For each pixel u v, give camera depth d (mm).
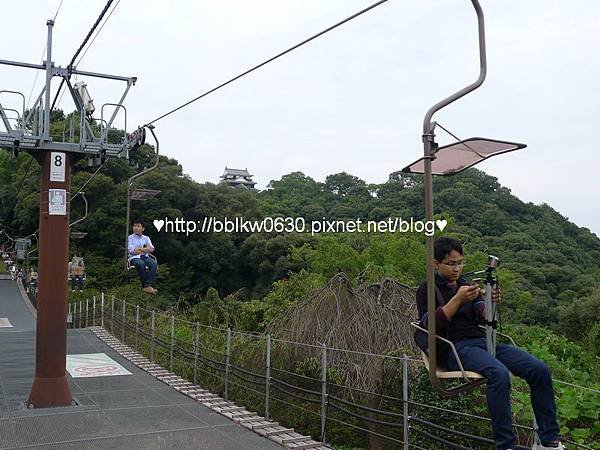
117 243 42312
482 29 3602
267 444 7781
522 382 6945
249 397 10570
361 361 9148
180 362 13477
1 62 9391
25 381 11930
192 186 45531
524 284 30625
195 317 21594
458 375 3504
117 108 10234
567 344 10828
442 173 4410
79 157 10234
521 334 11305
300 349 9961
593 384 8117
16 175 50875
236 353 11578
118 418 9000
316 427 9102
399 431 8227
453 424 7230
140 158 47969
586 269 38281
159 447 7539
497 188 47375
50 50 9734
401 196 45875
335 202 53500
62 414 9172
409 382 8094
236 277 44781
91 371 13117
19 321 27469
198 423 8820
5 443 7629
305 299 11266
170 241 42938
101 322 22172
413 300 10742
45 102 9742
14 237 50562
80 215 41625
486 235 40375
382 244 23750
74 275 30844
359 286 11422
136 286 32156
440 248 3826
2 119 9438
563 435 5980
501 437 3256
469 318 3695
